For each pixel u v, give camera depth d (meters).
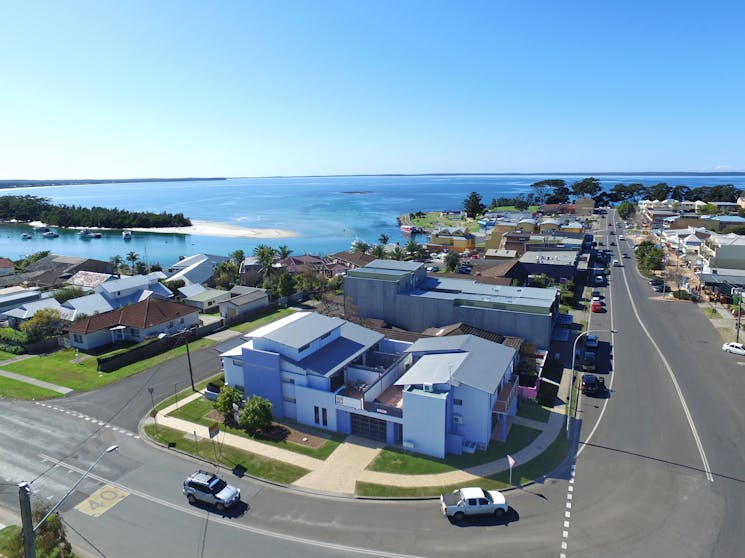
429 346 46.94
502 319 58.28
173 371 57.03
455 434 38.66
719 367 54.66
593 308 78.44
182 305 76.19
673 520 30.02
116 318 69.75
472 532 29.28
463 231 158.88
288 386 44.34
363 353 49.28
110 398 49.69
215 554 27.91
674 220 157.00
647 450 38.28
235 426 43.22
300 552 27.91
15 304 83.06
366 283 67.56
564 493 32.97
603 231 178.75
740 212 178.38
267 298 85.50
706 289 87.81
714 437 40.12
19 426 43.84
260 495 33.50
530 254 106.94
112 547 28.62
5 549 27.67
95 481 35.47
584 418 43.59
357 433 41.62
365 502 32.47
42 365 59.16
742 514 30.52
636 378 52.16
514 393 43.50
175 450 39.62
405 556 27.38
